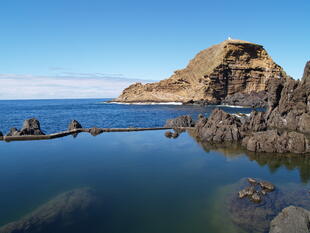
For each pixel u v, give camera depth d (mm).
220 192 13062
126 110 95625
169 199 12383
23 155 21109
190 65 162000
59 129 44812
